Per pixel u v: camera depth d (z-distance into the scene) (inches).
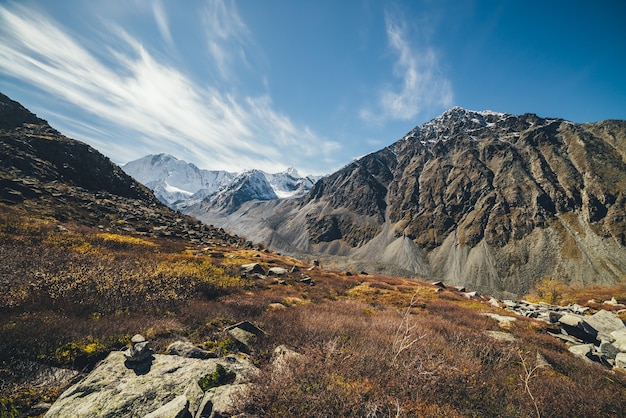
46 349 338.6
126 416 241.3
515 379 397.7
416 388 299.6
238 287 959.0
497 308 1254.9
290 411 235.8
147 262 977.5
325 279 1544.0
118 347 383.6
